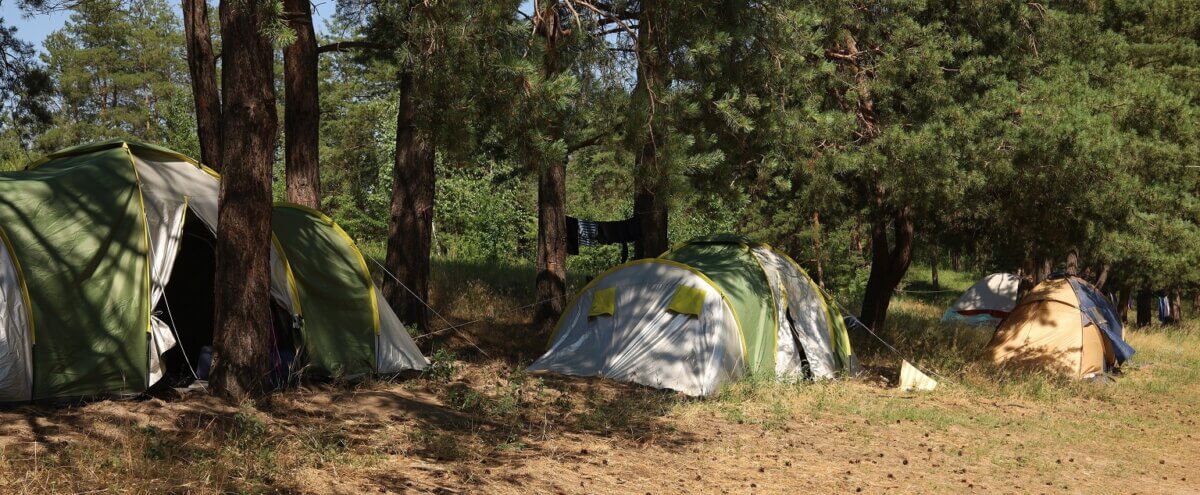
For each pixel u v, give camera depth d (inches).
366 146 1451.8
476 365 466.3
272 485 227.6
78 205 324.8
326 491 227.8
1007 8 546.6
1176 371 668.7
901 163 494.3
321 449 265.6
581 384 443.5
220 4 316.8
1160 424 452.4
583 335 492.1
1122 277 893.2
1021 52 549.6
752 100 424.2
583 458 295.3
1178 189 578.2
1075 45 569.0
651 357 460.8
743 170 493.0
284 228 387.5
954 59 528.1
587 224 634.8
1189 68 655.8
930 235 857.5
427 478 251.0
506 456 287.3
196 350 376.5
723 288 467.2
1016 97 504.7
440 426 321.1
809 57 507.5
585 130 436.5
